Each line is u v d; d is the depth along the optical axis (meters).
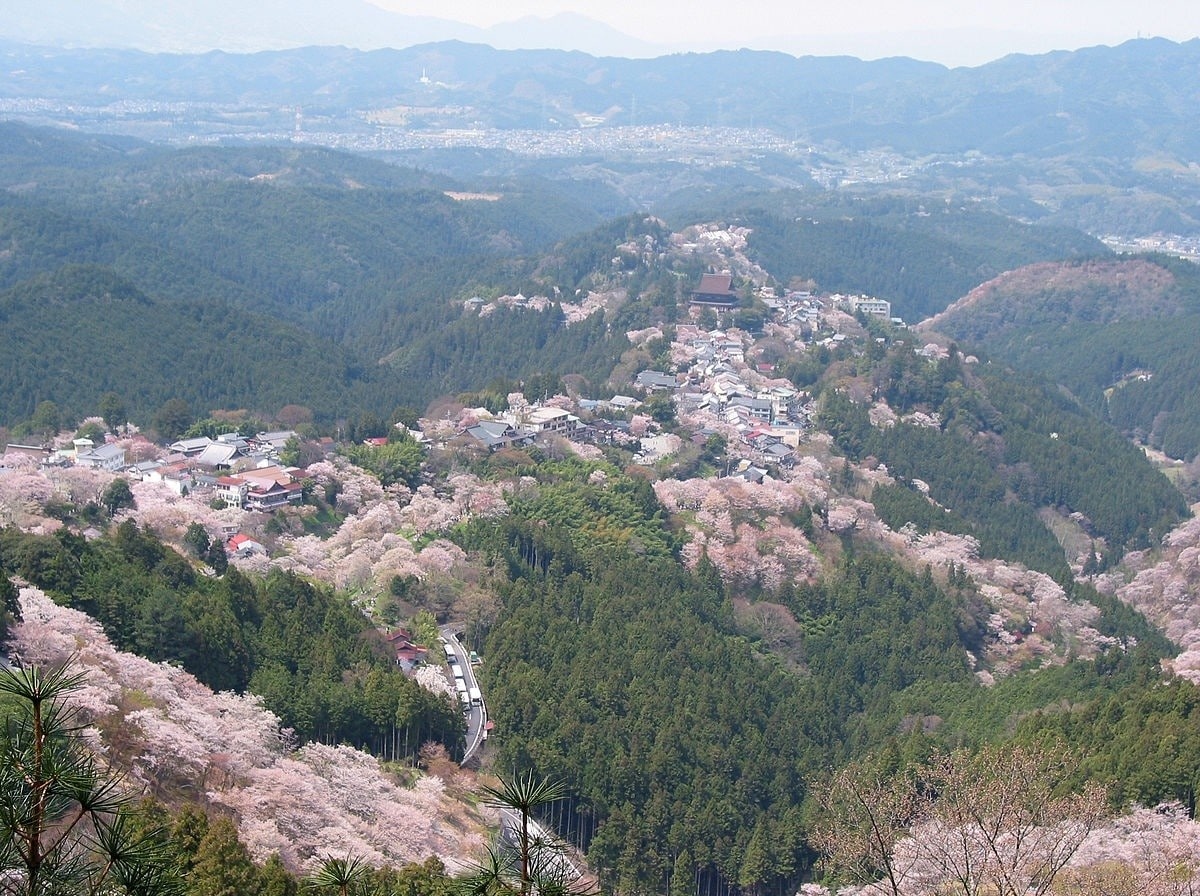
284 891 99.88
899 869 104.00
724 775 168.25
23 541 162.62
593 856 156.75
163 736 123.19
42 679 36.88
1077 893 101.06
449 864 126.38
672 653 192.12
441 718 163.00
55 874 37.47
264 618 173.75
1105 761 144.88
